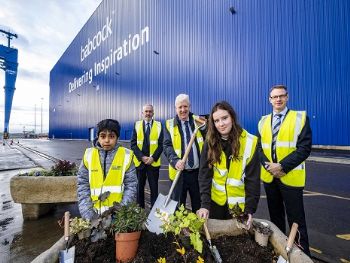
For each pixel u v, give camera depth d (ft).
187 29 56.80
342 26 34.42
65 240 5.50
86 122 118.21
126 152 7.20
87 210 6.54
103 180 6.93
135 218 5.74
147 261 5.39
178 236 6.01
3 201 16.44
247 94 44.32
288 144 8.26
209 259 5.36
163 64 64.69
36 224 11.99
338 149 35.01
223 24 48.47
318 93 36.78
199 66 53.57
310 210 14.08
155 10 67.87
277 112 8.77
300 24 38.34
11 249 9.43
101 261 5.57
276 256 5.55
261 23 42.63
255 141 6.72
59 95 162.61
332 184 20.54
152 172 12.88
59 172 13.29
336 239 10.24
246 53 44.60
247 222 5.97
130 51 80.43
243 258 5.46
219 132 6.68
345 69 34.22
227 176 6.84
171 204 7.29
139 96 75.46
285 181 8.14
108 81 95.96
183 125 10.28
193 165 9.88
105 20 98.48
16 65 154.92
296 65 38.81
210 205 7.03
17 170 30.17
